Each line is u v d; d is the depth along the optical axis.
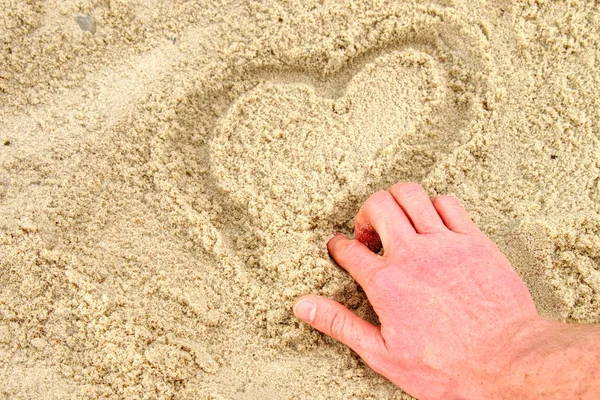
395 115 0.59
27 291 0.55
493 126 0.58
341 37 0.60
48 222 0.57
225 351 0.56
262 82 0.60
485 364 0.50
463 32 0.60
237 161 0.58
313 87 0.60
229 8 0.60
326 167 0.58
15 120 0.59
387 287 0.53
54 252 0.56
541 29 0.60
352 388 0.55
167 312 0.56
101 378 0.54
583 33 0.59
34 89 0.60
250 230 0.57
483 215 0.57
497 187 0.58
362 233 0.56
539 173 0.58
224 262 0.56
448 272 0.52
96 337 0.55
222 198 0.58
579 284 0.56
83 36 0.60
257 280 0.56
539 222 0.56
